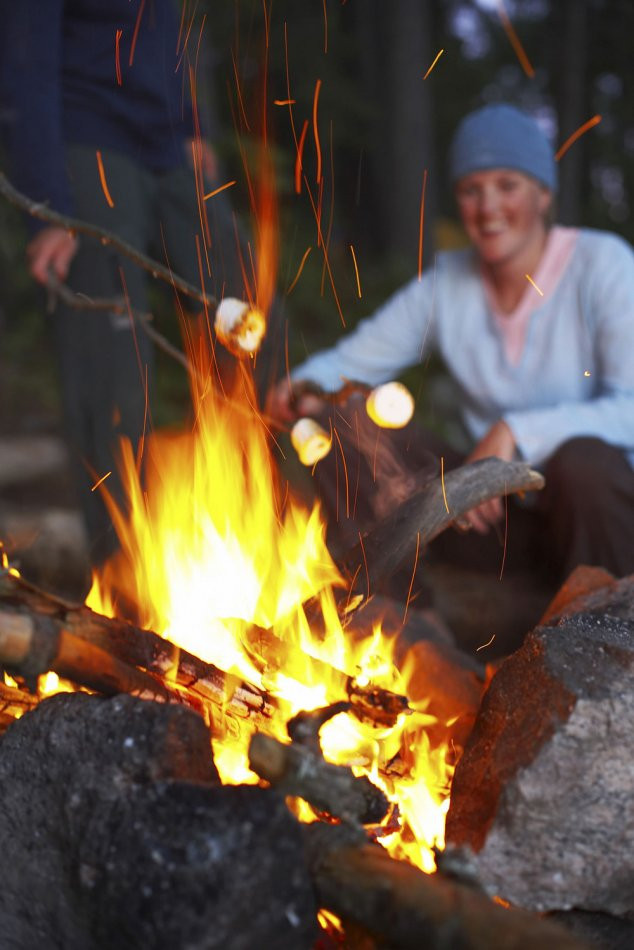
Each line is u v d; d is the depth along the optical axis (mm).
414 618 2410
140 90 2770
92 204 2699
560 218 12203
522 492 2234
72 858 1392
